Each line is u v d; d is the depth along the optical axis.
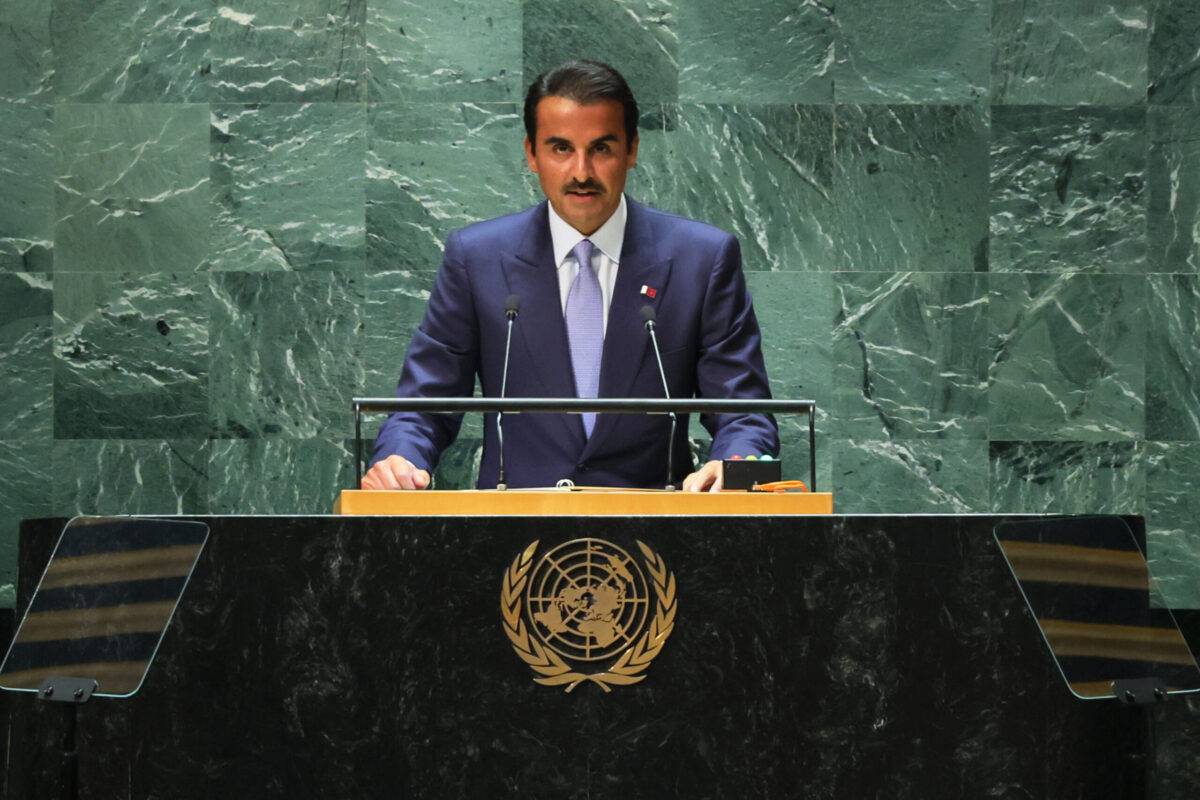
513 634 9.53
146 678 9.48
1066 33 23.08
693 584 9.66
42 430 22.42
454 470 22.41
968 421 22.78
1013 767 9.66
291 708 9.46
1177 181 22.95
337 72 22.80
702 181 22.95
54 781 9.70
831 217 22.95
